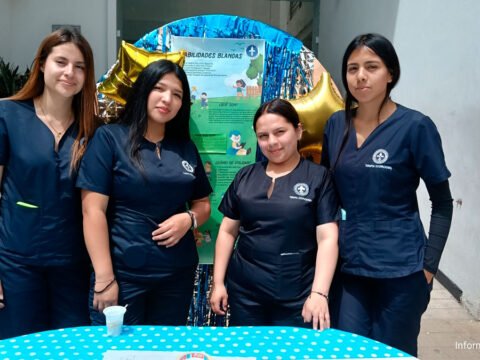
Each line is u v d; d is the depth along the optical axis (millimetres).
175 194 1778
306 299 1728
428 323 2939
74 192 1815
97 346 1292
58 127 1834
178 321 1875
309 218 1736
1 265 1796
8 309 1812
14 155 1757
